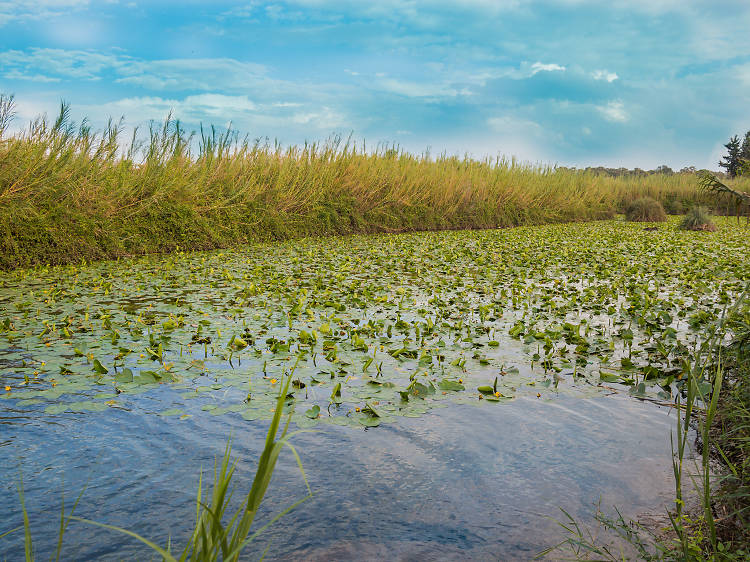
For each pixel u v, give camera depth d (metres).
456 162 24.41
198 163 14.05
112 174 11.35
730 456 3.03
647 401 3.88
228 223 13.52
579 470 2.88
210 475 2.71
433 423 3.42
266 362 4.46
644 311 6.43
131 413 3.43
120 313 6.13
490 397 3.87
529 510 2.50
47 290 7.36
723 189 4.79
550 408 3.72
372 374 4.28
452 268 10.30
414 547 2.20
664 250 13.56
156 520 2.33
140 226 11.51
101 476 2.68
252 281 8.45
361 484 2.68
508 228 21.33
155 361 4.45
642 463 2.97
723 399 3.54
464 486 2.69
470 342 5.31
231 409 3.52
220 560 2.06
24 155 9.58
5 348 4.72
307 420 3.38
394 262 10.77
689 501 2.61
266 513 2.41
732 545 2.22
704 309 6.91
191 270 9.33
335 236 16.05
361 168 18.16
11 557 2.07
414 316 6.33
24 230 9.32
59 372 4.14
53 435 3.11
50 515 2.35
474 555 2.16
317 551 2.15
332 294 7.46
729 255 12.52
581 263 11.49
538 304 7.21
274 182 15.23
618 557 2.16
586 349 5.01
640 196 32.41
